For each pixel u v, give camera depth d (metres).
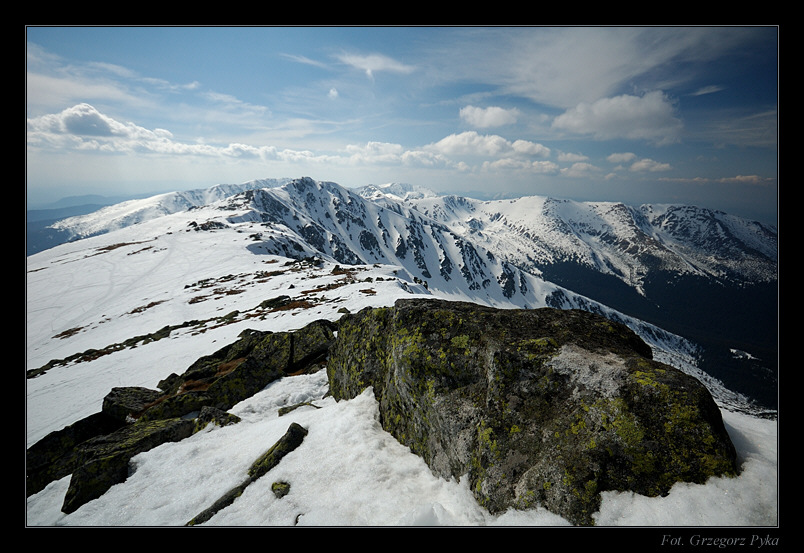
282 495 7.66
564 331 7.95
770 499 4.83
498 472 6.32
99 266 107.81
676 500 5.08
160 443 12.38
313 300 44.16
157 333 44.62
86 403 27.55
